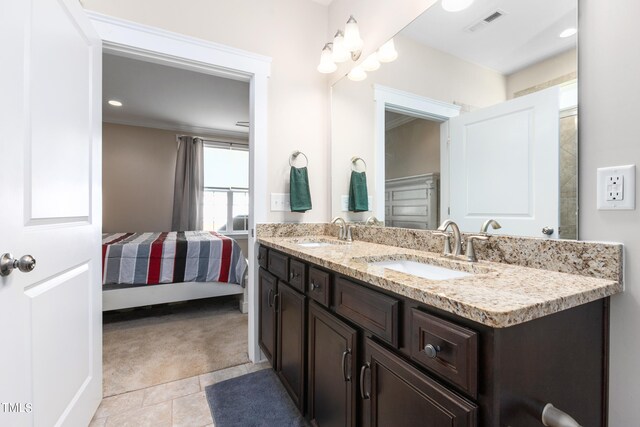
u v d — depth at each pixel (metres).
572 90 0.92
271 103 2.04
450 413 0.62
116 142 4.44
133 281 2.54
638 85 0.78
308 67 2.18
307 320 1.31
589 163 0.88
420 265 1.26
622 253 0.80
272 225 2.02
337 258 1.16
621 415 0.80
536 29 1.02
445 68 1.37
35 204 0.99
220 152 5.05
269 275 1.77
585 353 0.76
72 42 1.23
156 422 1.39
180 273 2.70
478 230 1.23
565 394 0.71
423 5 1.48
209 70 1.89
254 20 1.98
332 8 2.21
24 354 0.92
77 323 1.26
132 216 4.50
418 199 1.53
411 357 0.74
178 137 4.70
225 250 2.87
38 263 1.00
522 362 0.61
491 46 1.18
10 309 0.86
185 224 4.63
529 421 0.62
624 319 0.80
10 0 0.87
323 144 2.24
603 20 0.85
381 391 0.85
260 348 1.92
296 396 1.40
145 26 1.65
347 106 2.05
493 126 1.17
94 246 1.43
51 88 1.08
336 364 1.07
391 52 1.68
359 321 0.95
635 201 0.78
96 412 1.45
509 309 0.57
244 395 1.61
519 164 1.08
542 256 0.96
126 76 3.01
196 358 2.01
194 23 1.80
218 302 3.23
